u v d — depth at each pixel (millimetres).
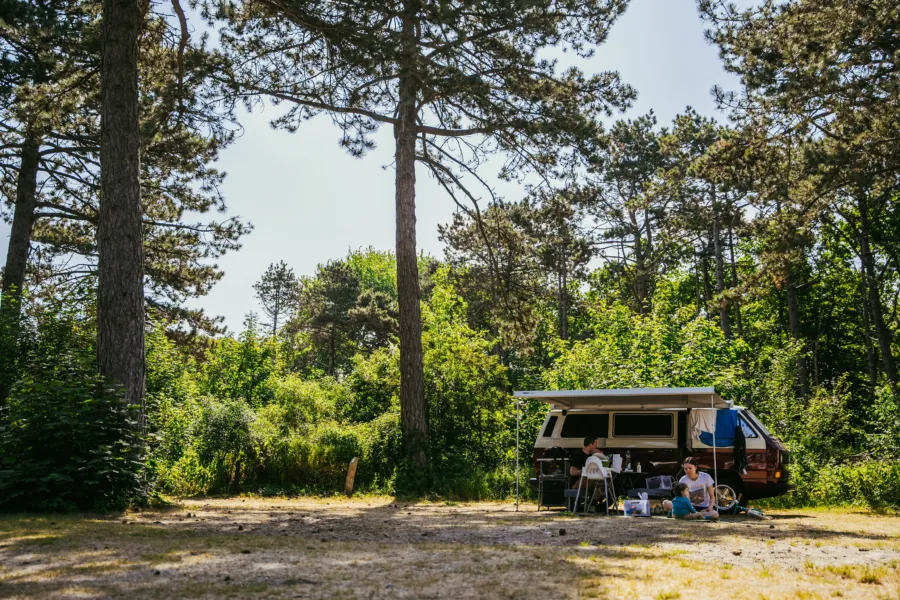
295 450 20469
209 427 20234
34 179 22656
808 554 7691
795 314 37312
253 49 18469
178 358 22938
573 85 20094
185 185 25094
